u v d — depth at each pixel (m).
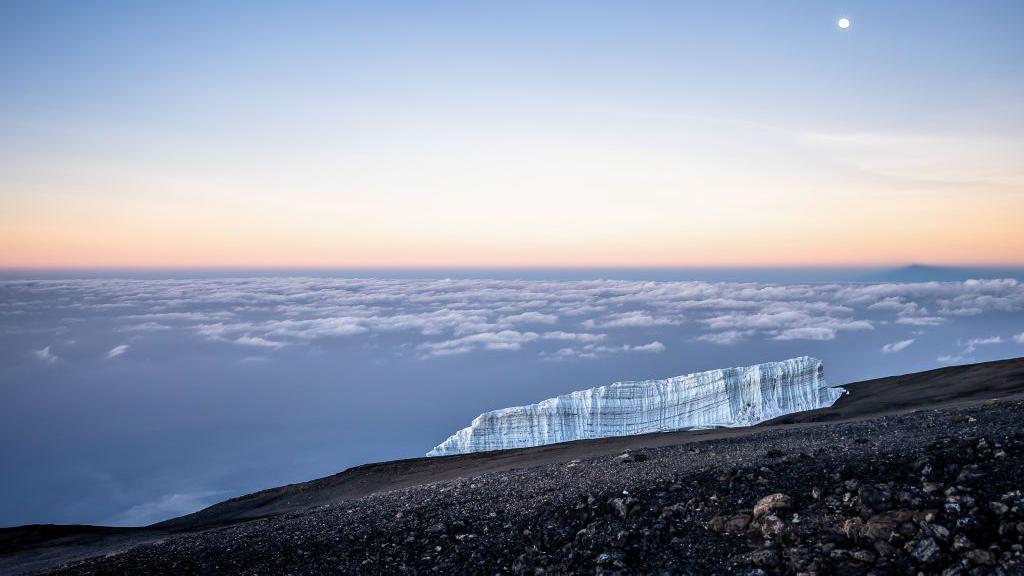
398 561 13.45
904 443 15.70
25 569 20.91
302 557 14.47
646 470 17.48
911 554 10.22
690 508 13.45
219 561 14.98
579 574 11.72
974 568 9.51
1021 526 9.97
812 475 13.95
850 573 10.08
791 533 11.46
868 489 12.03
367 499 22.25
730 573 10.84
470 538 14.09
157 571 14.84
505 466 32.38
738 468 15.40
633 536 12.63
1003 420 17.48
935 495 11.70
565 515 14.43
